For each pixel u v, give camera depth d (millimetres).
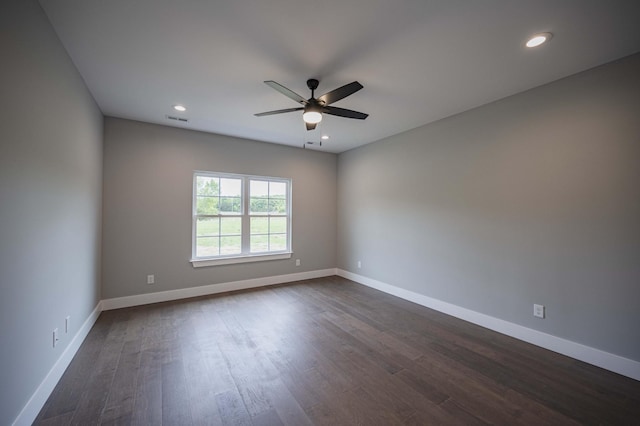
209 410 1750
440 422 1661
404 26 1815
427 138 3777
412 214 3998
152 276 3807
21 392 1513
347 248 5324
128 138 3643
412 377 2121
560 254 2516
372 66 2309
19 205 1492
